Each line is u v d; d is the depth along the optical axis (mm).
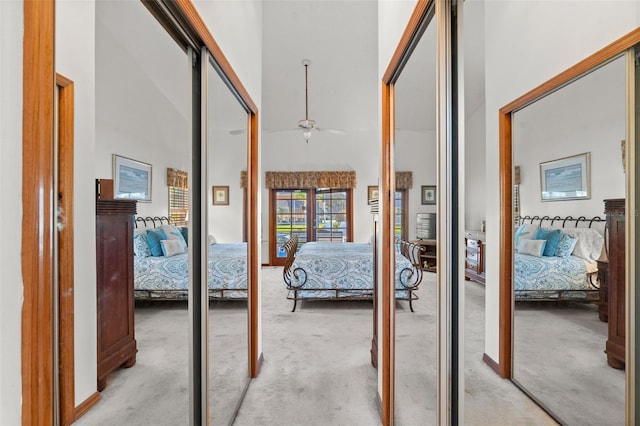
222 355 1980
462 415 1062
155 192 1353
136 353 1243
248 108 2320
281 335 3123
